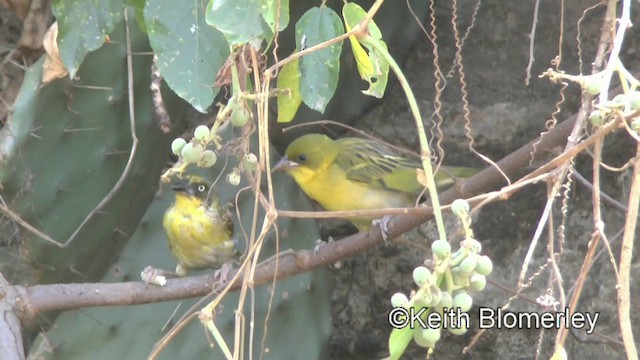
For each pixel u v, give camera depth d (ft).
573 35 37.37
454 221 37.04
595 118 18.67
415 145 38.32
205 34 21.47
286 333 33.50
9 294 27.02
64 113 29.30
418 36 38.11
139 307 33.01
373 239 27.84
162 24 21.40
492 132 37.99
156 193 33.53
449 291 16.70
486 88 38.09
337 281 38.93
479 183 25.70
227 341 33.22
